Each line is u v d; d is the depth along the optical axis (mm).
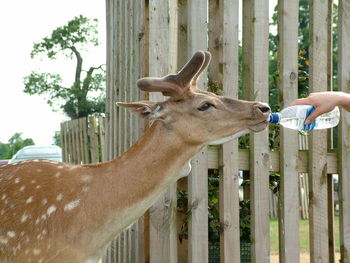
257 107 4188
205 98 4168
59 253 3965
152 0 5398
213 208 6133
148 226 5801
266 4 5582
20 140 52969
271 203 14844
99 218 4051
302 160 5801
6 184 4129
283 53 5645
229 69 5488
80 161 12320
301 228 12602
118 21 6480
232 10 5508
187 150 4203
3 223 4020
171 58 5488
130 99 5988
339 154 5863
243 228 6262
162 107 4176
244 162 5641
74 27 37125
